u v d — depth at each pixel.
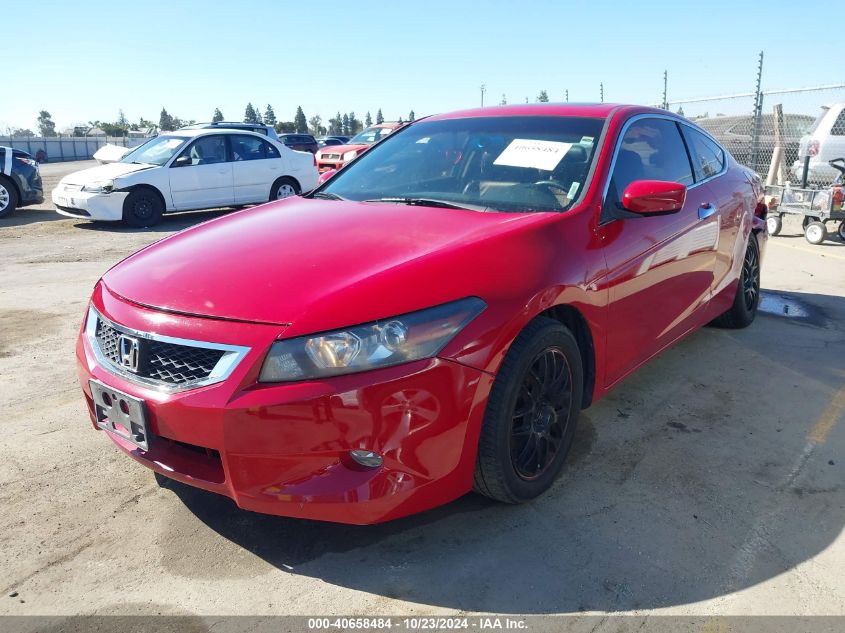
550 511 2.56
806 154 9.98
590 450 3.05
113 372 2.31
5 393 3.65
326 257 2.38
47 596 2.12
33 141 51.59
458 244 2.40
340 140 31.44
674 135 3.82
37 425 3.26
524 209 2.84
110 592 2.14
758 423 3.33
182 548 2.35
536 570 2.23
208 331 2.12
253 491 2.08
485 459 2.33
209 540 2.40
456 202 2.98
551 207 2.83
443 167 3.32
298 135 28.17
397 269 2.22
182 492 2.69
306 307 2.09
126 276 2.58
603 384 2.93
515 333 2.28
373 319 2.06
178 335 2.16
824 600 2.10
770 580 2.19
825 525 2.49
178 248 2.73
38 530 2.44
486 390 2.22
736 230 4.24
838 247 8.52
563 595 2.12
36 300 5.61
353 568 2.25
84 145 54.94
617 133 3.20
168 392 2.13
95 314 2.54
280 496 2.06
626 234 2.93
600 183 2.91
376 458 2.11
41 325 4.90
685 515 2.54
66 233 9.70
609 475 2.83
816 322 5.06
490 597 2.11
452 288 2.20
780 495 2.69
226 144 11.23
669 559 2.29
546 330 2.44
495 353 2.22
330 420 2.01
